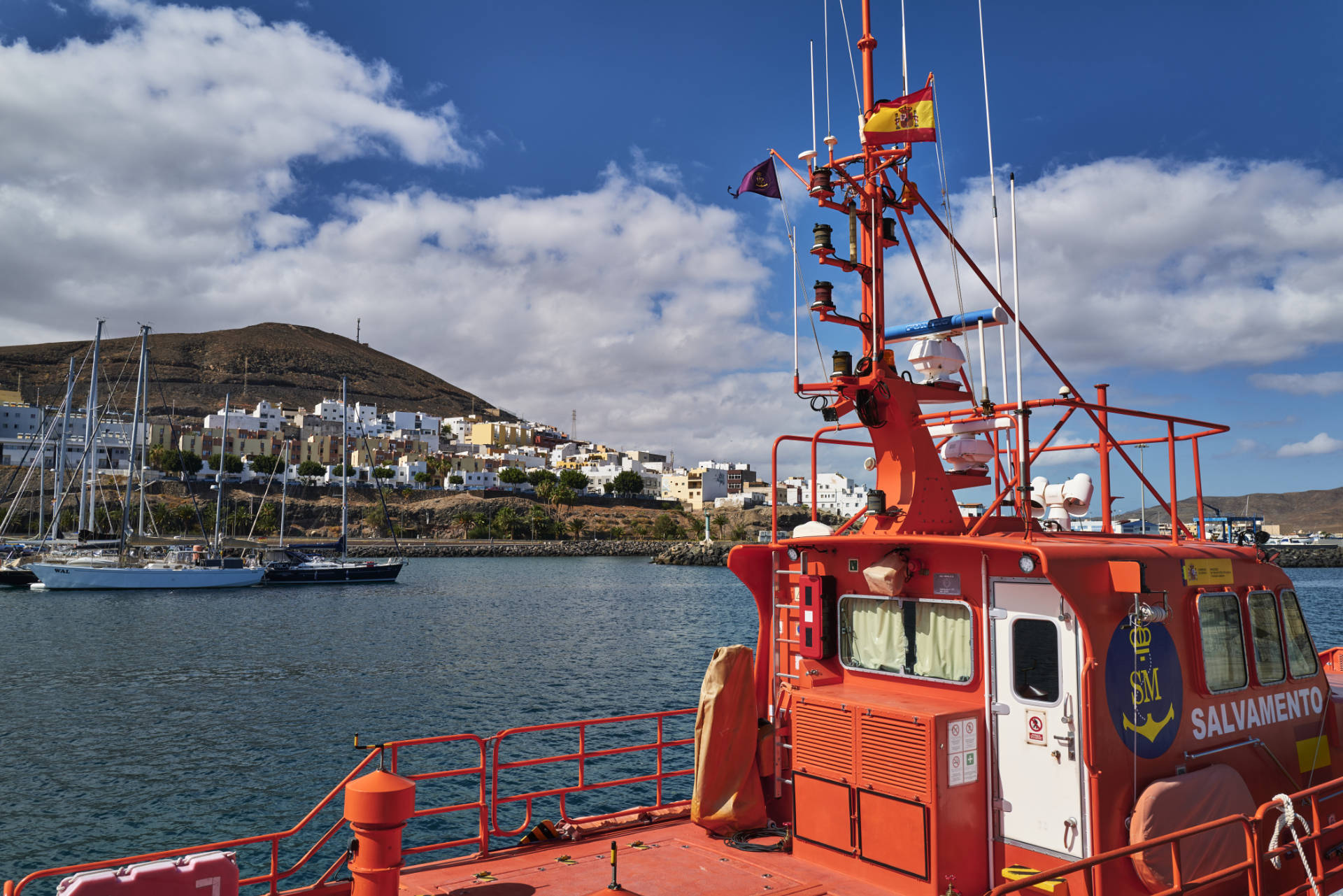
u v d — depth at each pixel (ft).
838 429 25.35
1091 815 17.52
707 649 173.06
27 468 608.19
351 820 18.02
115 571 287.48
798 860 21.43
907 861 18.75
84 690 126.41
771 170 24.21
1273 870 21.65
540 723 104.99
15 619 209.97
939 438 25.07
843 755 20.33
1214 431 25.67
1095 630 18.06
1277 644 23.48
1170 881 18.04
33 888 56.65
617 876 20.77
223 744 93.66
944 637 20.51
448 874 21.18
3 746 92.99
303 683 132.67
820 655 22.72
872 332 22.18
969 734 19.03
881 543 21.30
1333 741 24.53
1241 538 25.63
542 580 397.19
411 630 201.26
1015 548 18.31
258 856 61.21
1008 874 18.39
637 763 84.38
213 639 181.27
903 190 23.11
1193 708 20.30
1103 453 24.12
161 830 66.95
